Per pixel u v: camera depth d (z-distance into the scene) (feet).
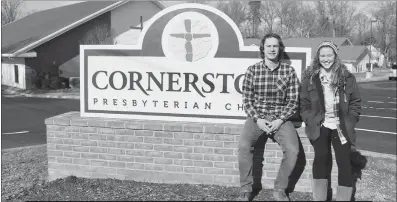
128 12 79.05
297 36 187.52
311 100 13.29
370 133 33.53
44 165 21.01
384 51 241.96
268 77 13.52
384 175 19.15
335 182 15.12
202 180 16.37
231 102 16.78
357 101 13.23
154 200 13.69
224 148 16.03
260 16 167.73
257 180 15.88
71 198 14.26
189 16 16.92
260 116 13.61
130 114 17.74
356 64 171.94
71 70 77.00
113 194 14.65
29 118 41.86
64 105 54.65
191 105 17.15
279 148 15.62
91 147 17.44
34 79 73.31
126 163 17.11
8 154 23.50
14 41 81.71
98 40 74.08
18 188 17.02
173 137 16.48
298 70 16.11
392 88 91.97
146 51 17.39
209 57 16.85
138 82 17.56
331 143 14.51
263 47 13.83
